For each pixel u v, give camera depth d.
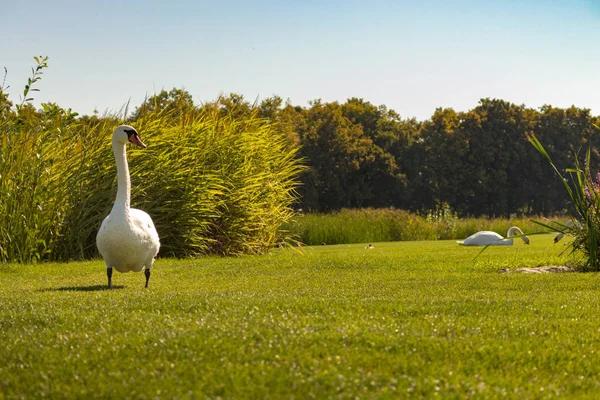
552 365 5.00
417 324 6.08
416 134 80.19
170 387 4.33
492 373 4.76
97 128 16.52
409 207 76.50
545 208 78.00
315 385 4.34
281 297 7.82
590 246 12.16
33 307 7.12
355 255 15.95
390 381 4.44
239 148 18.05
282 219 19.38
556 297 8.11
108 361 4.91
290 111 68.94
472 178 73.81
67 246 15.09
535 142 12.29
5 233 13.98
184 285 9.90
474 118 75.69
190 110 18.36
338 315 6.46
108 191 15.62
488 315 6.69
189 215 16.33
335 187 67.69
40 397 4.29
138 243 9.15
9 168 14.45
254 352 5.03
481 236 21.77
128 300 7.53
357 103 84.38
